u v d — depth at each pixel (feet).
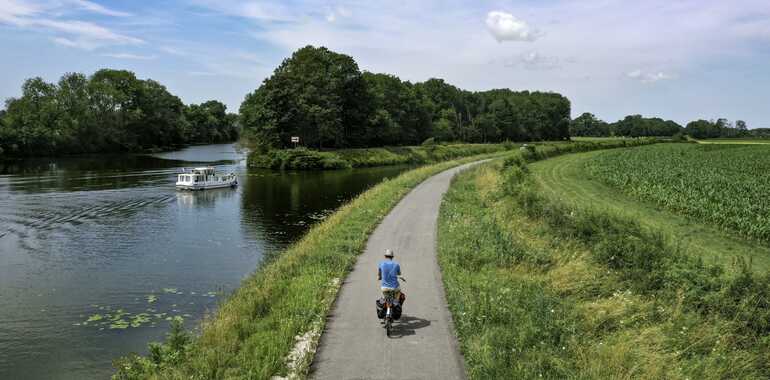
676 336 38.88
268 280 55.26
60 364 45.83
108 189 159.43
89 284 69.00
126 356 47.06
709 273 49.26
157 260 81.41
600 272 54.39
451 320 43.19
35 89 324.19
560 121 570.05
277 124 270.26
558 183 174.09
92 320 56.03
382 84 368.07
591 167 214.28
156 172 213.46
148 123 394.32
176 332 40.88
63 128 312.71
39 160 272.92
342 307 46.34
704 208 110.83
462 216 92.22
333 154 277.85
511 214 88.94
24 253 84.89
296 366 33.94
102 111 352.28
